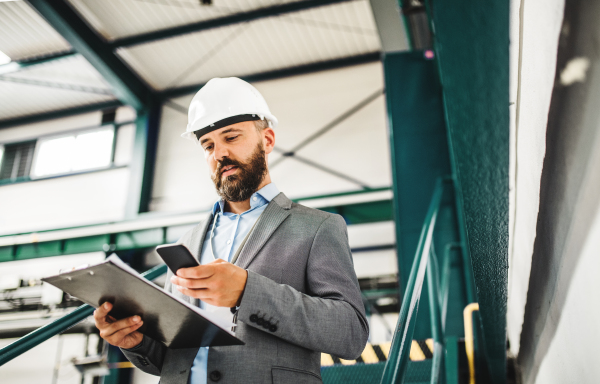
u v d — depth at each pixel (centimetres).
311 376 92
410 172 349
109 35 687
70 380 709
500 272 124
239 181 112
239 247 103
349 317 92
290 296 87
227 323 83
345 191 652
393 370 99
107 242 688
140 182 737
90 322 705
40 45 693
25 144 838
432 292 215
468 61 70
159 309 79
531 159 108
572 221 92
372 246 669
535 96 94
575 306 106
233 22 653
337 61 739
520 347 211
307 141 712
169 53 718
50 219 768
